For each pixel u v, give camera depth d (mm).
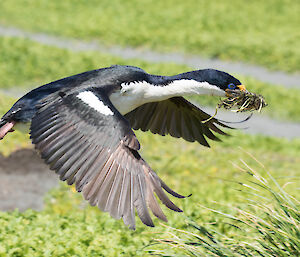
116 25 35531
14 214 11508
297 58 31359
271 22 39469
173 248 9492
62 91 7984
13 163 14438
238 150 18234
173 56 30969
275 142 20047
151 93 8609
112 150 7074
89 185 6945
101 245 10086
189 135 9867
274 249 8344
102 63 27297
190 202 12383
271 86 26938
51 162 7230
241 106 8844
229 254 8359
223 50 31797
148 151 16750
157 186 6824
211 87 8711
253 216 8914
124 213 6715
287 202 8914
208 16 39469
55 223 11062
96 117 7383
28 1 39875
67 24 34969
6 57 26484
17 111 8078
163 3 42625
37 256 9500
